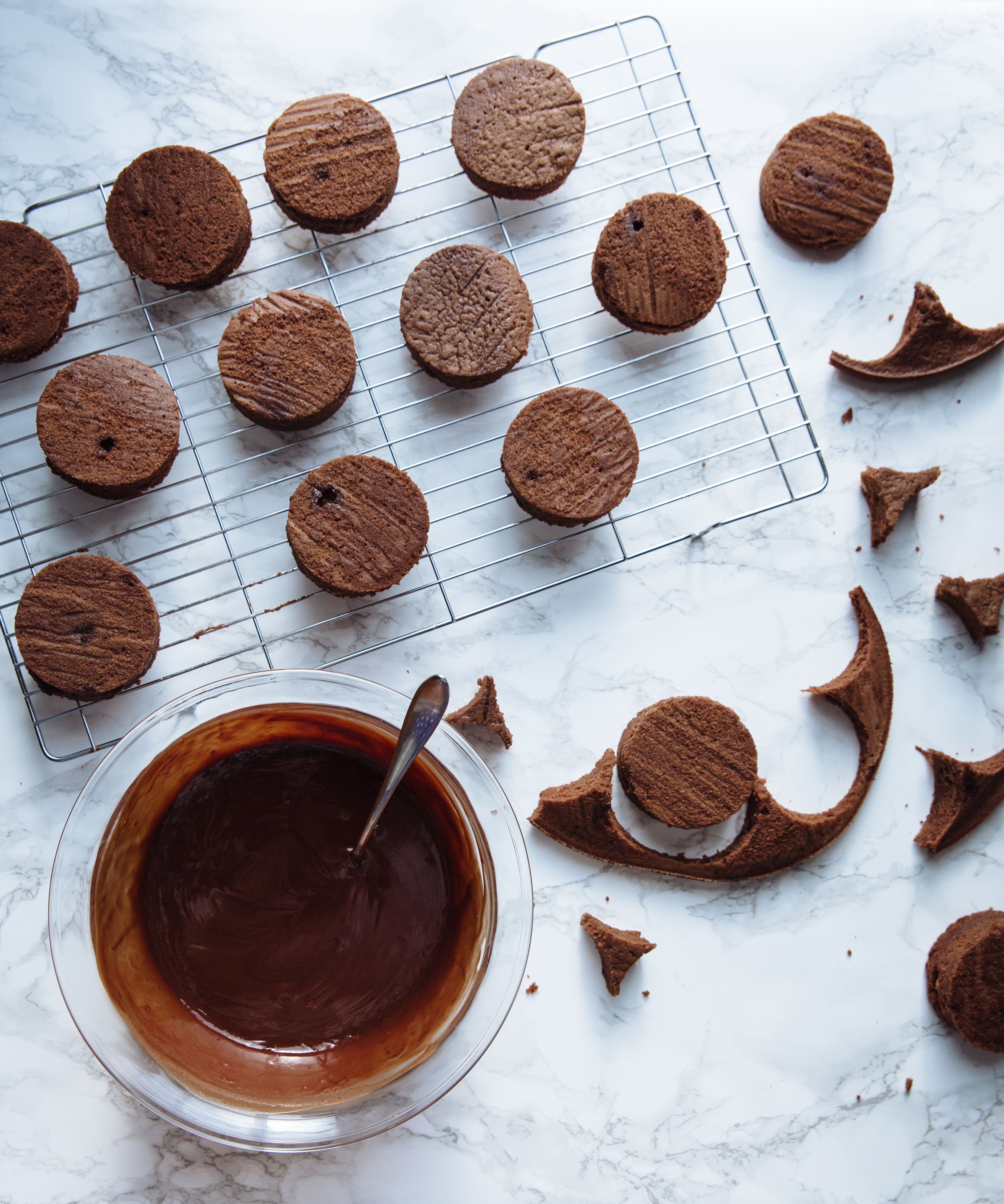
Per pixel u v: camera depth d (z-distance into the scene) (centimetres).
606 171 97
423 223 96
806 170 96
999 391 97
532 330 94
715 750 93
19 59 95
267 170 93
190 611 94
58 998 92
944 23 98
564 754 94
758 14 97
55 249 92
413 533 92
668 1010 94
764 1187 93
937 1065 94
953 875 95
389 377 95
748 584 96
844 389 97
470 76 96
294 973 90
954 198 98
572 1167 92
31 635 91
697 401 96
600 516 93
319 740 91
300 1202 91
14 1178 91
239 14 96
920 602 96
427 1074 87
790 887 95
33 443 94
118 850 88
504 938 88
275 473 95
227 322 95
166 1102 86
